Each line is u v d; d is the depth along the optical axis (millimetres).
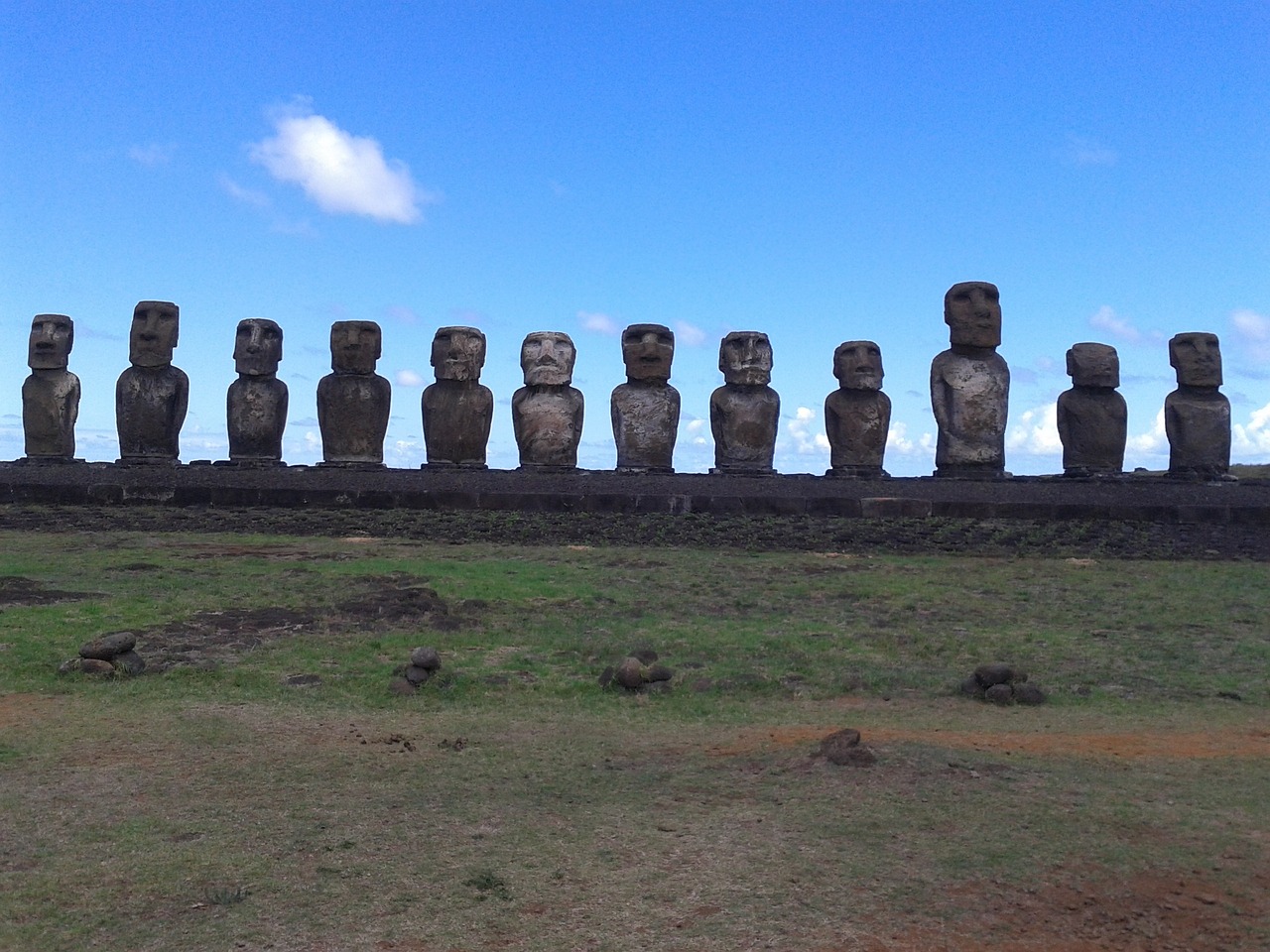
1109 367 30516
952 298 30812
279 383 31625
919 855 8266
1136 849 8391
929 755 10359
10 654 13578
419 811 9070
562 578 19859
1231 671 14531
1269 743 11453
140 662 13289
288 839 8445
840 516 26891
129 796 9266
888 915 7414
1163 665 14805
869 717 12414
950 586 19984
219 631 15141
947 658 15086
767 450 30875
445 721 11867
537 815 9016
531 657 14539
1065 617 17625
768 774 9961
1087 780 9953
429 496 27609
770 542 24641
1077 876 7973
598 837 8570
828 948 7012
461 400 30750
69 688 12562
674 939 7090
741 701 13031
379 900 7516
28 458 31438
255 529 25812
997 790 9578
